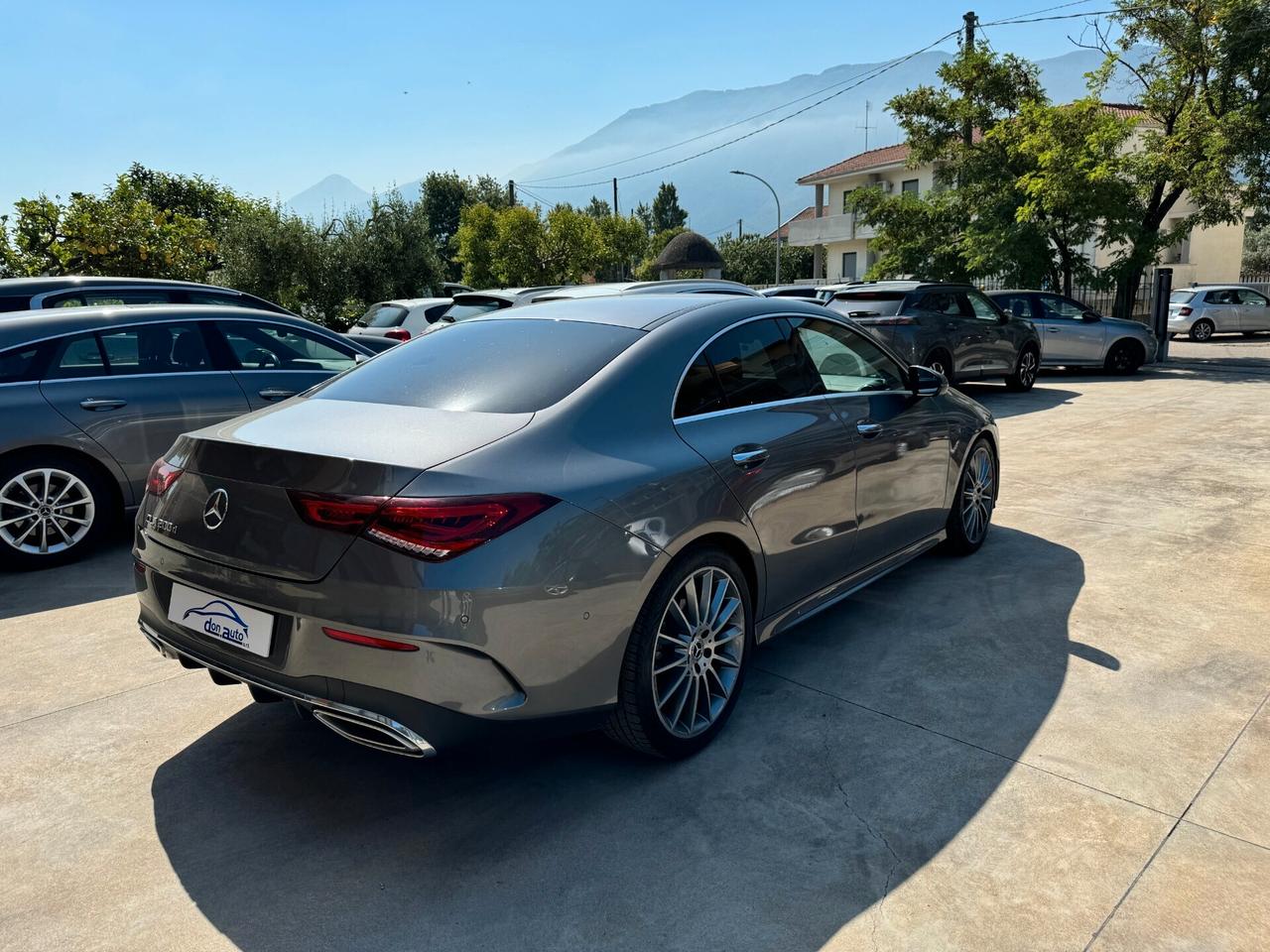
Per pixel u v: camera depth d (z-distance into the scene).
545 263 34.16
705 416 3.09
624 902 2.29
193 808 2.76
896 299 11.66
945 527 4.71
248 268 19.69
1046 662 3.65
